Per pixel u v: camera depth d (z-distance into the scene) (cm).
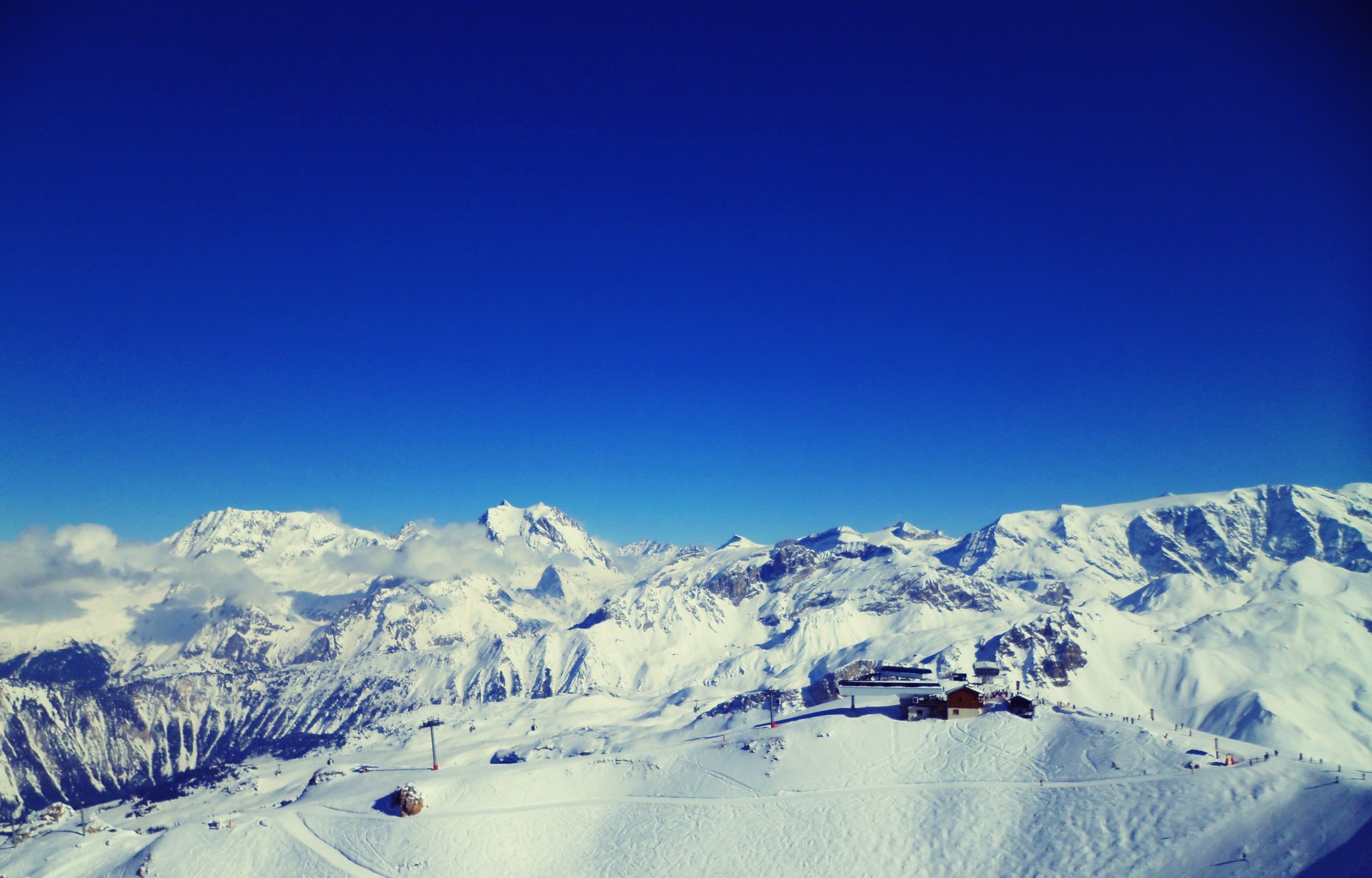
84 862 17425
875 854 13150
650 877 13525
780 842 13750
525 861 14412
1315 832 11125
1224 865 11050
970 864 12581
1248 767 13225
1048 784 13962
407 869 14338
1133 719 16812
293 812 16775
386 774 19388
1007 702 17338
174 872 15150
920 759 15462
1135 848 11919
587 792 16388
